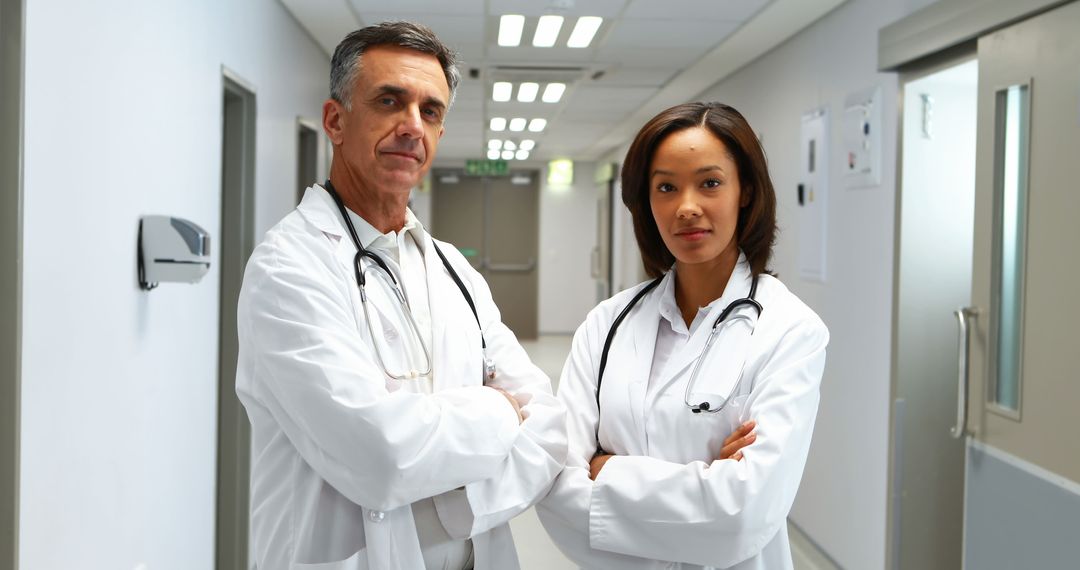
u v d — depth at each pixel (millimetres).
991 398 2316
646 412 1330
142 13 2027
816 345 1289
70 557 1688
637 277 8547
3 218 1443
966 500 2428
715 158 1251
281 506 1189
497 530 1292
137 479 2053
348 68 1189
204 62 2531
